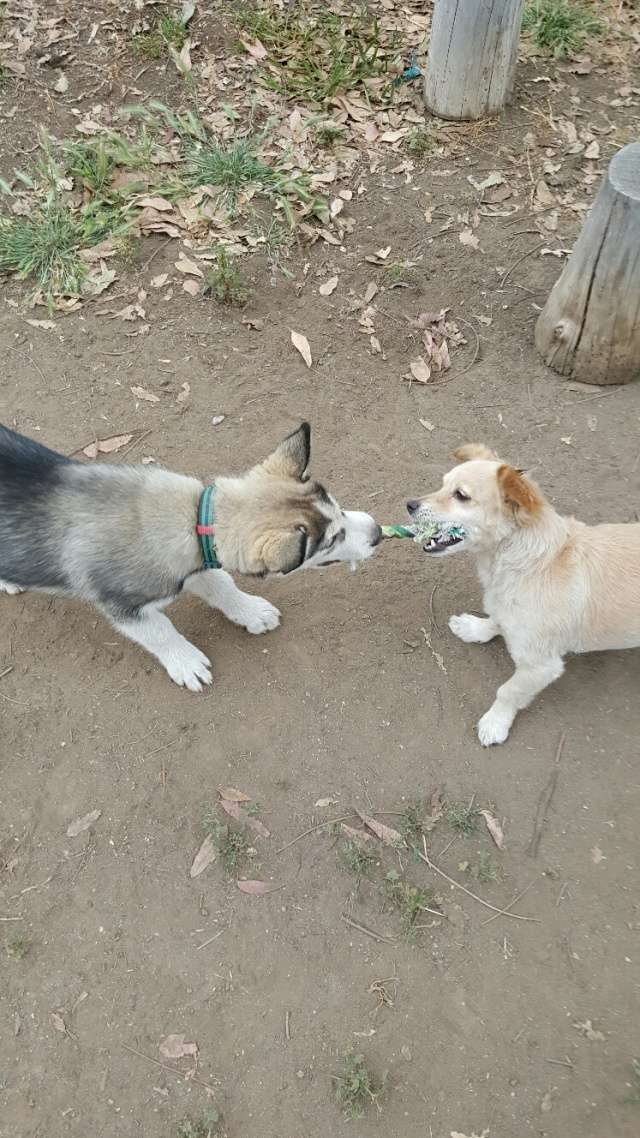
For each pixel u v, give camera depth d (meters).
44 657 1.03
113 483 0.88
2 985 0.81
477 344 1.36
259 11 1.80
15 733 0.97
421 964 0.82
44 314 1.37
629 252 1.13
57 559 0.88
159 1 1.75
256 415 1.27
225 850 0.88
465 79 1.61
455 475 0.89
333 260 1.46
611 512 1.16
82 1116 0.75
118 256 1.44
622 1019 0.79
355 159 1.61
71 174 1.53
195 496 0.89
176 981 0.81
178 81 1.67
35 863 0.88
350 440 1.24
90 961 0.82
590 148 1.64
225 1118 0.74
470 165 1.61
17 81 1.62
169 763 0.95
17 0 1.73
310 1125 0.74
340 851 0.88
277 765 0.95
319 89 1.69
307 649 1.05
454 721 0.98
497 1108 0.75
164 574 0.88
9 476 0.87
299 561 0.83
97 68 1.66
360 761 0.95
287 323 1.38
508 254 1.47
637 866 0.88
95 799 0.92
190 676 0.99
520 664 0.92
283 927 0.84
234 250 1.46
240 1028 0.79
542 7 1.90
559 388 1.31
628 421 1.26
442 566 1.13
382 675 1.02
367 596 1.10
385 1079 0.76
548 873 0.87
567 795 0.93
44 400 1.27
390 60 1.77
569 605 0.87
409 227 1.50
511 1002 0.80
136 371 1.31
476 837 0.90
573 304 1.23
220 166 1.53
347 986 0.81
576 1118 0.74
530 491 0.83
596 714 0.99
